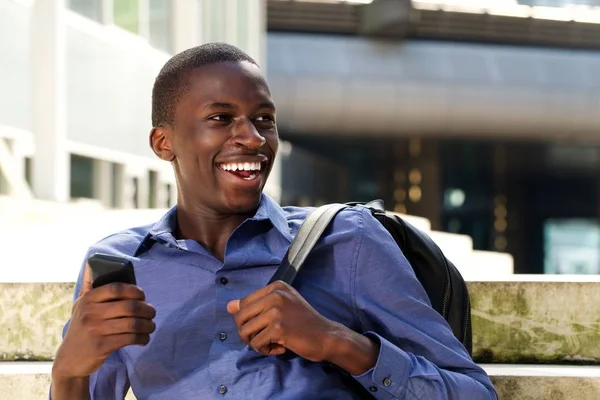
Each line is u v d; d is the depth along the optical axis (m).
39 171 7.64
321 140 25.62
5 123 7.12
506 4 21.89
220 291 1.71
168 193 11.09
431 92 19.58
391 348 1.57
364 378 1.57
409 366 1.58
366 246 1.72
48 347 2.55
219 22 12.55
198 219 1.80
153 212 6.08
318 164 24.75
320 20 19.72
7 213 5.71
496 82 19.95
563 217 31.39
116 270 1.48
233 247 1.74
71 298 2.54
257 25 14.79
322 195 25.44
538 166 28.12
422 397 1.57
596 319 2.54
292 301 1.53
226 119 1.71
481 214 30.17
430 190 26.94
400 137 20.36
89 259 1.49
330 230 1.75
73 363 1.50
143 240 1.79
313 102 19.20
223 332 1.69
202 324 1.70
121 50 9.34
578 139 20.59
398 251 1.75
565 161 27.84
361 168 28.09
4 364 2.49
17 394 2.30
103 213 6.11
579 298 2.54
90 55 8.60
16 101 7.32
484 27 20.33
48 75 7.64
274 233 1.76
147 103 10.18
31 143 7.57
